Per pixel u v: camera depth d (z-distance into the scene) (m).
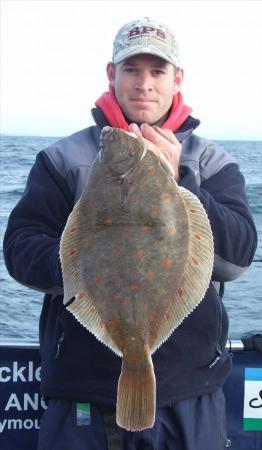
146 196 2.35
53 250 2.64
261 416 3.41
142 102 2.91
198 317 2.76
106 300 2.36
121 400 2.32
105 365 2.71
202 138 3.07
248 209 2.88
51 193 2.88
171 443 2.75
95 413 2.76
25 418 3.38
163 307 2.34
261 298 8.08
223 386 3.39
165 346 2.71
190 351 2.75
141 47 2.82
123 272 2.34
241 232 2.70
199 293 2.31
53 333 2.86
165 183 2.37
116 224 2.37
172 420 2.74
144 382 2.30
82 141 2.98
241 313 7.59
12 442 3.37
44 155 2.96
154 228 2.34
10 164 27.86
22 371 3.36
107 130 2.42
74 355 2.74
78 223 2.40
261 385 3.40
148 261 2.33
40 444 2.82
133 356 2.32
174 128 3.01
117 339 2.36
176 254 2.33
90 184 2.43
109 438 2.74
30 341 3.37
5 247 2.89
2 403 3.35
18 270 2.78
